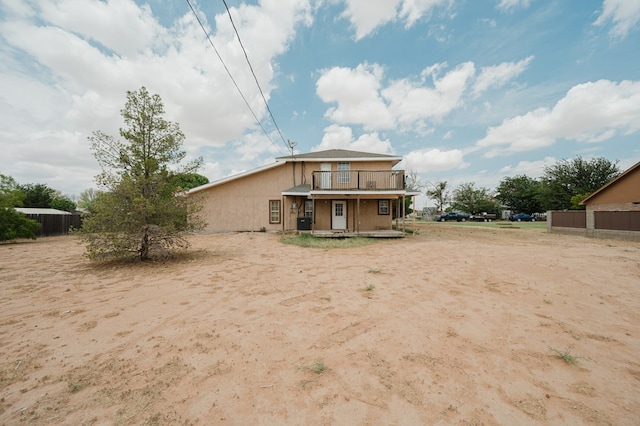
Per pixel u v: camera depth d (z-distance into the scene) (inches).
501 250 397.7
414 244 479.2
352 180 673.0
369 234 566.6
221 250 414.0
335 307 171.0
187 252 393.7
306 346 122.5
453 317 154.2
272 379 98.6
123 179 310.5
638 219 519.8
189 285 223.8
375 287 214.4
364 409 82.8
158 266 298.8
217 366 107.3
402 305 173.8
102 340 130.3
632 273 245.9
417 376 99.3
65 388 94.5
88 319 155.6
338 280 236.1
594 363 107.4
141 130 331.6
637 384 94.1
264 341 127.6
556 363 107.5
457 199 2001.7
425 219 1893.5
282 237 565.3
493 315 156.6
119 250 314.0
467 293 197.8
